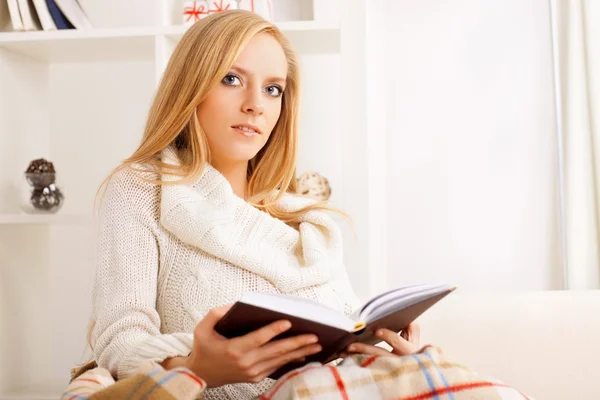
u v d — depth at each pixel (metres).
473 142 2.80
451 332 1.58
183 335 1.14
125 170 1.34
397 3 2.82
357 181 2.23
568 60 2.61
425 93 2.81
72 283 2.92
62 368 2.93
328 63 2.81
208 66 1.34
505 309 1.60
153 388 0.90
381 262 2.76
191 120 1.37
